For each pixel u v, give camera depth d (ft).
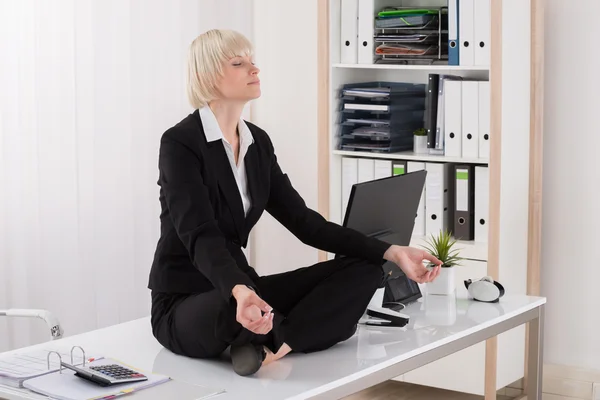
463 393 14.46
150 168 14.82
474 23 12.92
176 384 7.23
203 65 8.43
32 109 13.25
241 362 7.48
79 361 7.85
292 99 15.75
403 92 14.33
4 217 13.09
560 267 14.32
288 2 15.58
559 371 14.30
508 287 13.33
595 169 13.93
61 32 13.43
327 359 7.91
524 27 13.39
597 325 14.14
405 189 9.95
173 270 8.49
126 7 14.16
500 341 13.17
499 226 12.78
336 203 14.53
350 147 14.38
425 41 13.62
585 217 14.07
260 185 8.97
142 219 14.78
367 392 14.61
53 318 9.77
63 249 13.75
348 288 8.26
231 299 7.55
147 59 14.57
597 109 13.85
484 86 13.00
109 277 14.37
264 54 15.94
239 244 8.87
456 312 9.57
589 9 13.76
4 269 13.16
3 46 12.83
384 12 13.84
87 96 13.78
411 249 8.99
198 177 8.29
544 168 14.30
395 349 8.18
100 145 14.02
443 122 13.56
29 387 7.07
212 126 8.48
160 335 8.32
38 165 13.37
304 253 15.97
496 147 12.64
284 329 7.92
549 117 14.19
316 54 15.42
